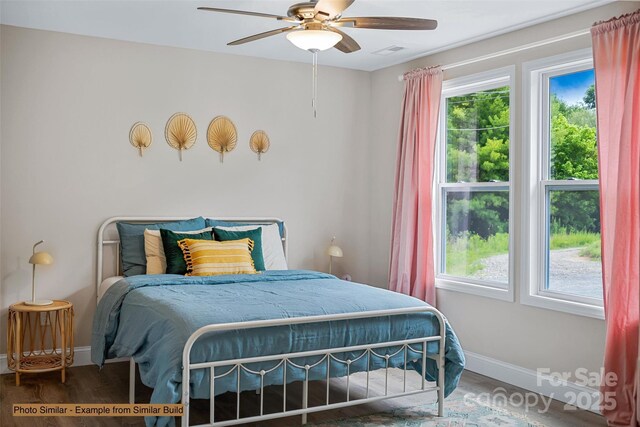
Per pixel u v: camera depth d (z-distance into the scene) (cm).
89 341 436
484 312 428
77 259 430
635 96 318
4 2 358
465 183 459
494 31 409
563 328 371
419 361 353
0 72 404
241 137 488
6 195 408
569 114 381
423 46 453
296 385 395
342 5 269
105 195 439
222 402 359
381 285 533
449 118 474
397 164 491
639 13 317
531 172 395
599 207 352
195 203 471
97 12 377
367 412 344
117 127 442
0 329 407
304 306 313
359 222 543
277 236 480
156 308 311
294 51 476
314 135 520
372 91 544
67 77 424
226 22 396
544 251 395
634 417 313
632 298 320
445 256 477
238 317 288
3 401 354
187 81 466
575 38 363
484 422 330
